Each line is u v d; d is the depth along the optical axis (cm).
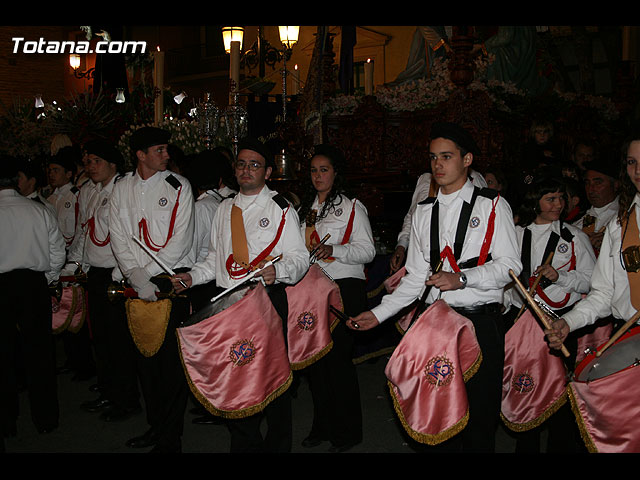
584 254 412
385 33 1767
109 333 510
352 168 777
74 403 566
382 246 654
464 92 654
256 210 398
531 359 394
